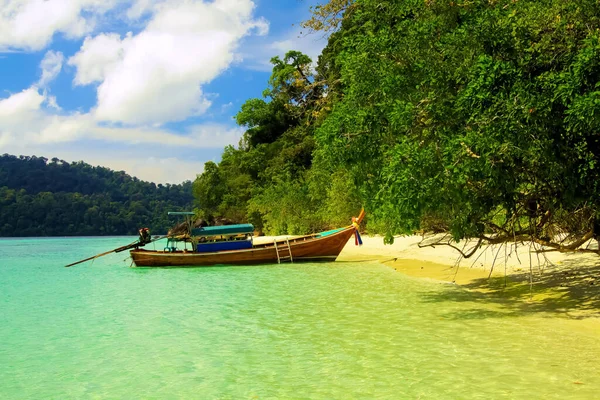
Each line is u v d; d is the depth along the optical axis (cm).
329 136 1112
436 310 1069
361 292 1383
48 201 13912
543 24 895
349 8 2512
